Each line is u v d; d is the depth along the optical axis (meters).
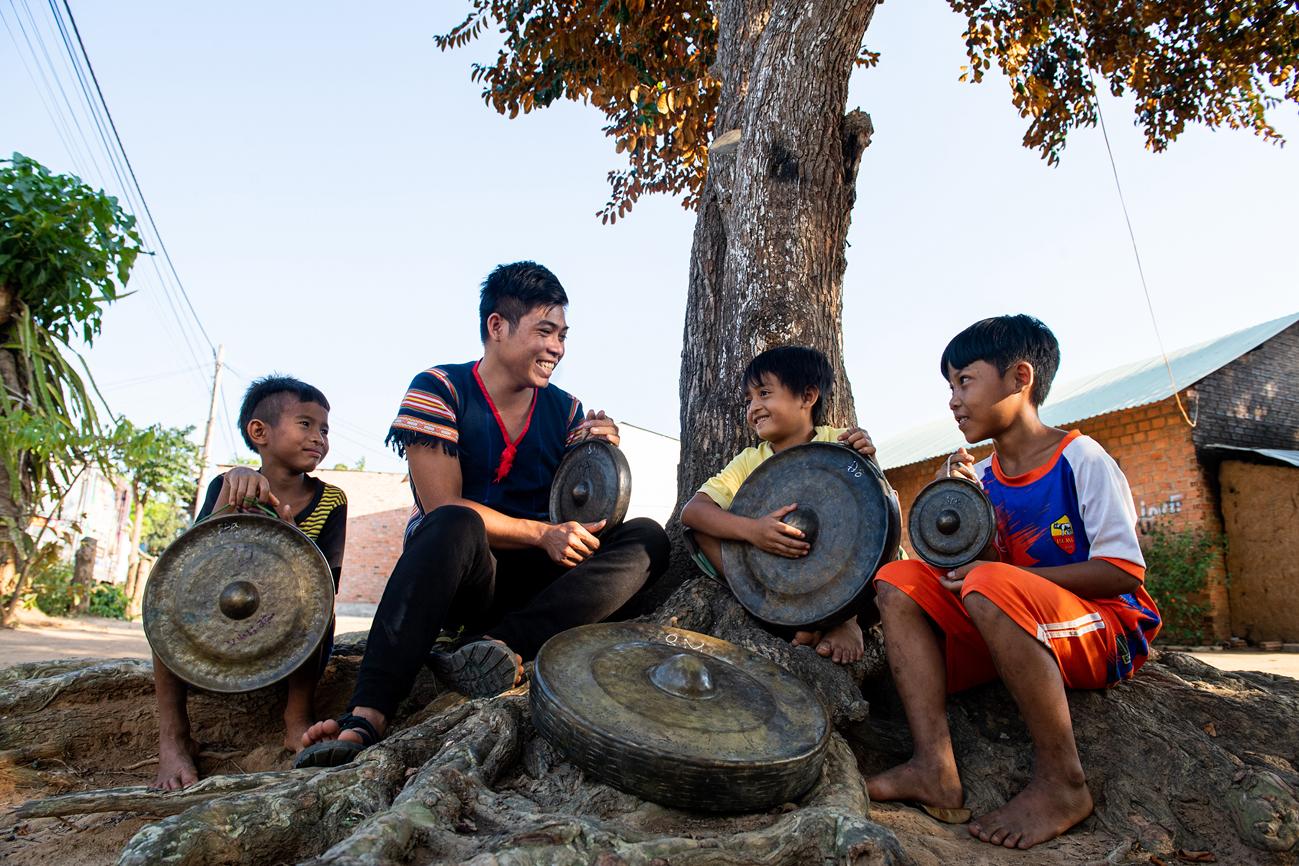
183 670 2.68
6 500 9.29
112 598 14.49
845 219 4.32
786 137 4.18
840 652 2.89
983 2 7.12
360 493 29.94
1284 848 2.28
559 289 3.26
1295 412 13.46
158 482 16.48
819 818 1.87
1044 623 2.35
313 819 1.93
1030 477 2.78
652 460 27.31
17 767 2.91
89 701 3.20
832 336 4.10
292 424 3.33
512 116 7.82
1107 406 13.50
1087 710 2.67
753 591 3.10
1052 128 7.62
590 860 1.64
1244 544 11.99
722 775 1.96
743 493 3.28
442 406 3.12
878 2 4.21
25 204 9.09
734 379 4.04
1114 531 2.52
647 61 7.33
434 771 2.00
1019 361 2.79
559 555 2.96
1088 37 7.07
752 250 4.12
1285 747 2.75
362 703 2.44
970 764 2.61
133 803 1.99
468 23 7.47
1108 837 2.30
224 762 2.95
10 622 9.31
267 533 2.83
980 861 2.08
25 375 9.62
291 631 2.79
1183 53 6.98
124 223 9.82
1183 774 2.50
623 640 2.52
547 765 2.24
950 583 2.57
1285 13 6.48
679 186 8.44
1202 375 12.28
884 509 2.84
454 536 2.65
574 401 3.66
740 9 5.11
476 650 2.61
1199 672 3.32
